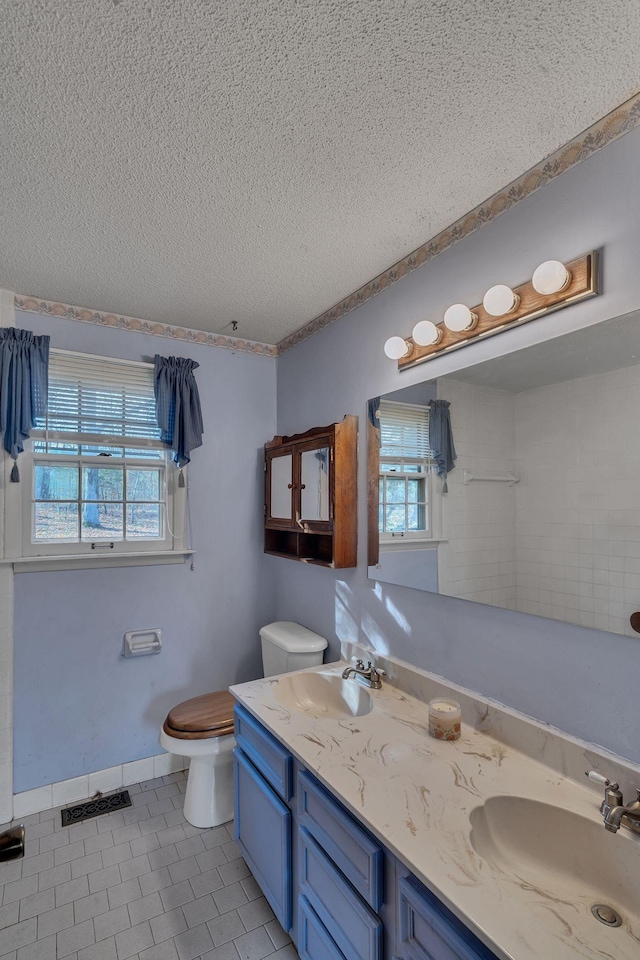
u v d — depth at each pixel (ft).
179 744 6.63
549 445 4.32
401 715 5.26
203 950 5.00
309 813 4.44
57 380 7.50
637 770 3.61
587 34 3.20
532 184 4.53
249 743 5.75
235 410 9.12
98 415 7.80
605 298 3.91
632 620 3.69
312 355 8.25
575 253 4.14
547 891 3.42
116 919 5.35
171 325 8.49
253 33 3.15
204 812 6.88
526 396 4.54
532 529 4.44
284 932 5.23
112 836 6.66
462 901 2.80
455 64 3.42
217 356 8.97
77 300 7.44
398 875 3.35
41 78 3.46
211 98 3.67
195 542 8.63
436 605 5.54
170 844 6.51
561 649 4.21
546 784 3.98
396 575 6.16
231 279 6.77
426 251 5.82
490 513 4.85
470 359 5.18
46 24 3.07
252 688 6.10
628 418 3.74
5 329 6.86
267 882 5.20
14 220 5.30
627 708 3.73
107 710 7.74
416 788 3.90
